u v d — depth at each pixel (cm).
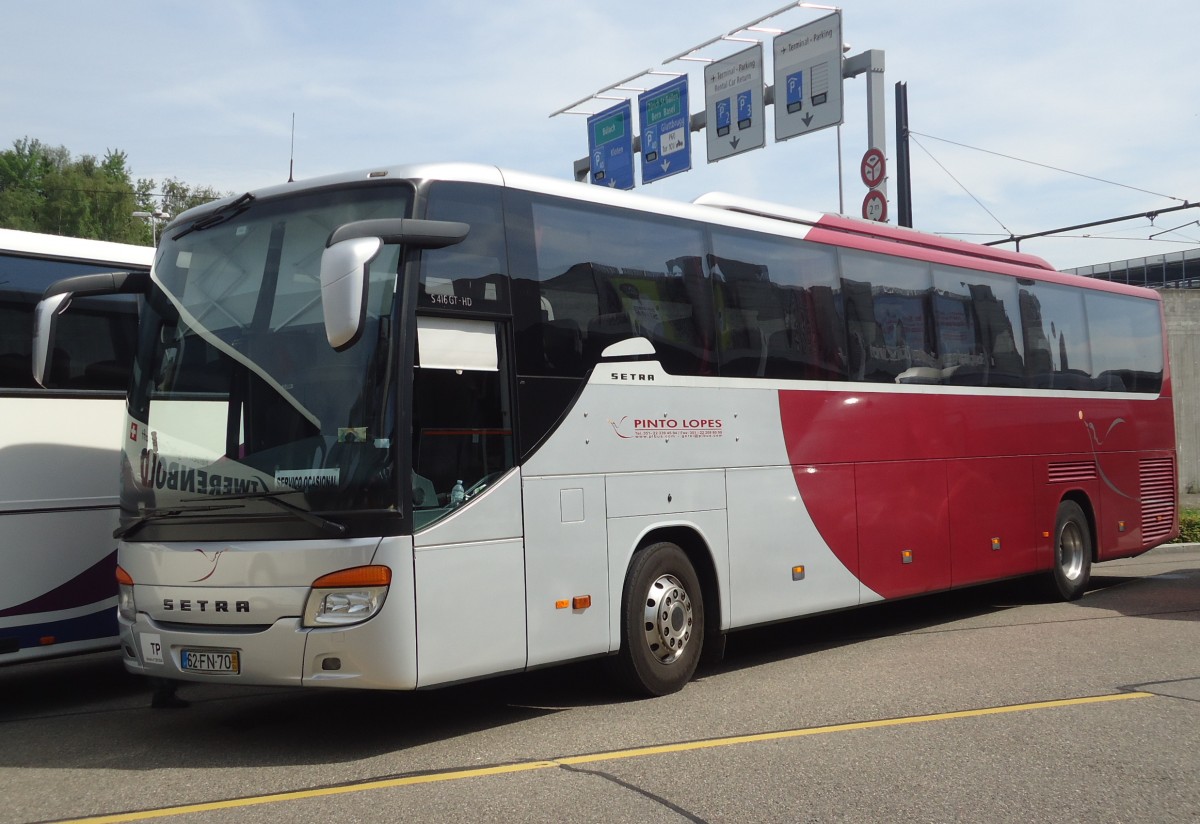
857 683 859
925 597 1427
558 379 766
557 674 931
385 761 654
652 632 823
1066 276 1397
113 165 8531
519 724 746
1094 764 627
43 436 870
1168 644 1005
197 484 692
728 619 893
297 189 729
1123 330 1495
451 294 702
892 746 665
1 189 8406
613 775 607
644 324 841
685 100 2369
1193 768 619
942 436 1144
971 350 1204
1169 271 6203
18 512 851
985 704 776
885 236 1155
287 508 655
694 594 861
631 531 810
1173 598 1345
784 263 986
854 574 1020
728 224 936
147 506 711
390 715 788
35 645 856
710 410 888
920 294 1145
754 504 922
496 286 734
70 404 888
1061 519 1329
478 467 707
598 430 790
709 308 901
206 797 588
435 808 554
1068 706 767
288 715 798
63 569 874
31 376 869
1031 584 1334
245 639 662
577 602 762
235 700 862
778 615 939
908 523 1088
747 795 571
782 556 946
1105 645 1007
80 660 1141
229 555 670
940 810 548
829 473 1002
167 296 752
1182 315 2728
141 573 708
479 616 694
